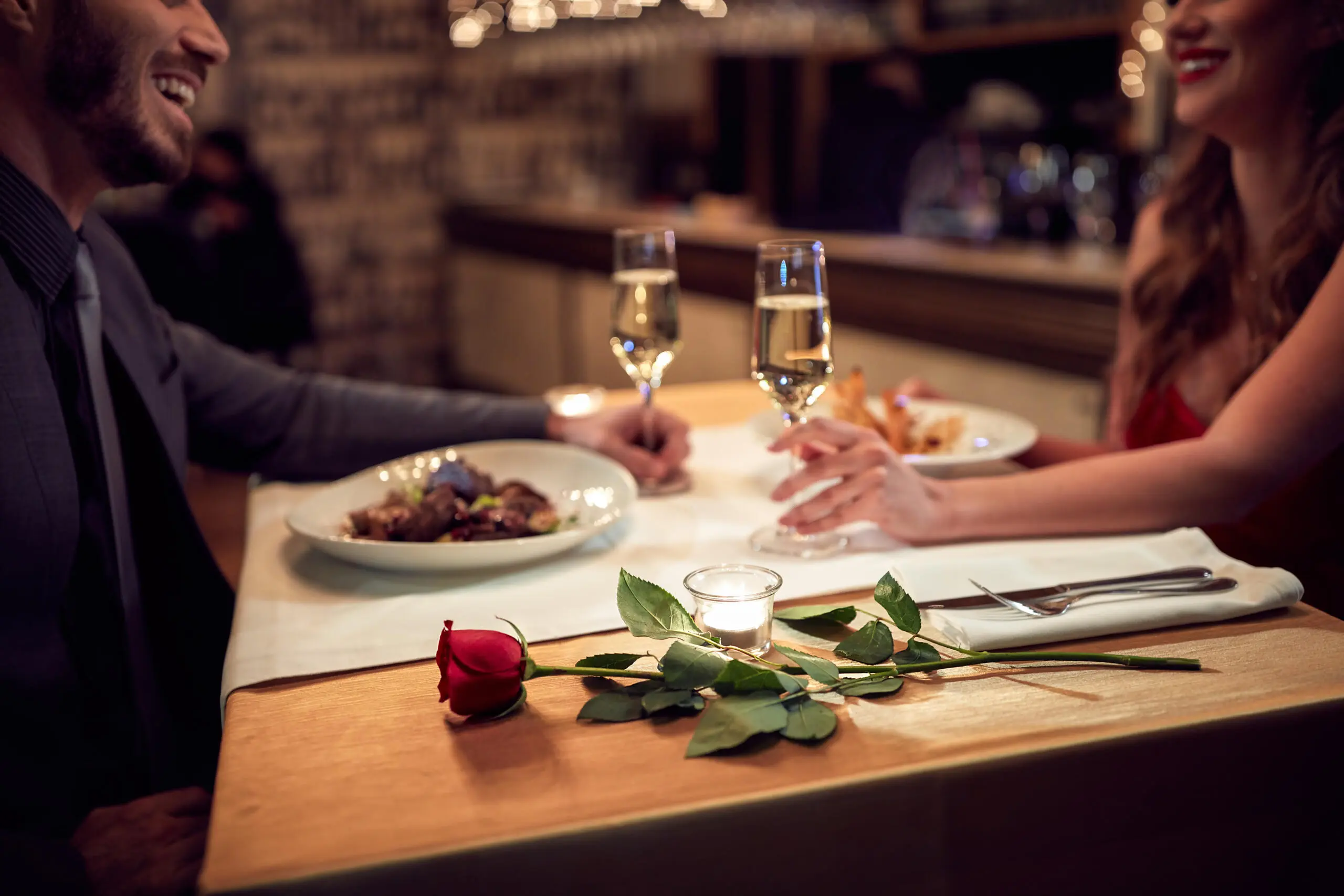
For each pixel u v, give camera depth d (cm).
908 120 450
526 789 64
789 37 436
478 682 70
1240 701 71
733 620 78
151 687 117
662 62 629
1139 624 83
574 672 73
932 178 383
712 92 580
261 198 456
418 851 58
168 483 117
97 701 108
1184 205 144
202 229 441
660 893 61
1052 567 94
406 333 652
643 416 134
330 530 112
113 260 124
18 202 103
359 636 87
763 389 107
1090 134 345
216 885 55
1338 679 74
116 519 111
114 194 489
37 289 105
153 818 93
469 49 628
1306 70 127
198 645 120
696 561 102
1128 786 68
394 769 67
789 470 133
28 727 97
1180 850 70
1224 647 80
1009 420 136
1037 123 358
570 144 665
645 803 61
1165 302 146
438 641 86
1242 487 105
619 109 672
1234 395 136
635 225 459
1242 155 137
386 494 120
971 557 101
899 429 134
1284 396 105
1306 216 125
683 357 438
